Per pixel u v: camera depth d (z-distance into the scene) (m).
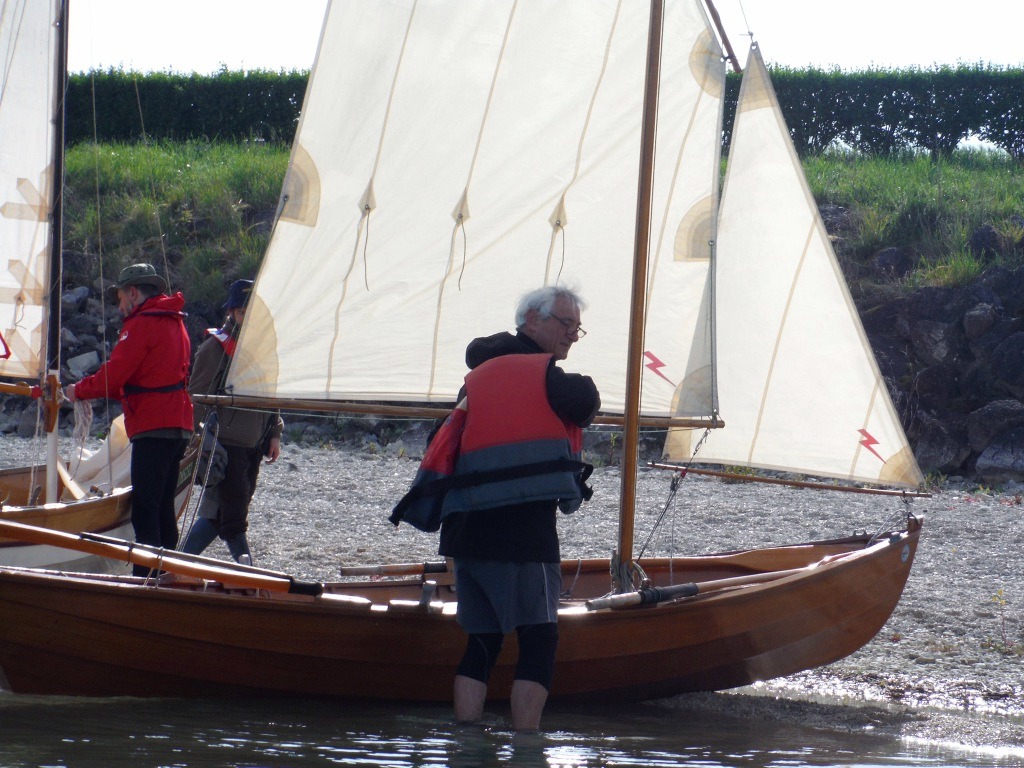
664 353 20.70
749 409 22.34
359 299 20.62
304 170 20.11
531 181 21.00
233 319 23.77
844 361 21.80
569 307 16.25
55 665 16.20
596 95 20.84
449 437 15.64
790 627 19.62
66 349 58.69
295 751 14.02
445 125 20.81
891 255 57.81
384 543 31.70
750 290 22.28
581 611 17.53
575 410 15.52
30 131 26.66
